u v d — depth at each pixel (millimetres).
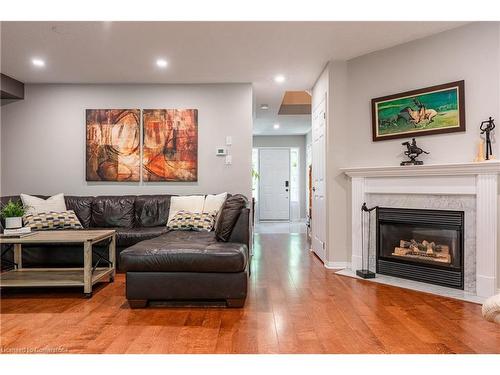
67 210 4441
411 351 2033
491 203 2988
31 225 3992
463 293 3158
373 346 2104
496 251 2982
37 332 2316
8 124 4918
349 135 4137
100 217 4488
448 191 3268
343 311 2719
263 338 2219
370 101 3945
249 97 5016
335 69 4148
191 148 4965
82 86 4945
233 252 2766
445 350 2049
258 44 3643
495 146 3041
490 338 2219
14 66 4254
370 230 3896
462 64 3252
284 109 7258
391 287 3381
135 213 4551
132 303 2793
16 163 4934
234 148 5004
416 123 3549
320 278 3721
